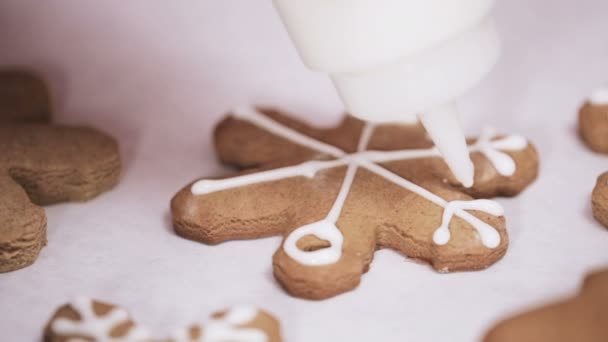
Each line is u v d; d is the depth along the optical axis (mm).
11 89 371
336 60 283
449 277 306
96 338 283
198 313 298
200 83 390
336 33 280
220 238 321
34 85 373
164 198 341
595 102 354
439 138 303
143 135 370
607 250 313
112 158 342
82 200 340
